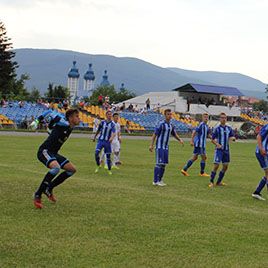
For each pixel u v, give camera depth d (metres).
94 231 7.73
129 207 9.69
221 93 70.88
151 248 7.01
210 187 14.24
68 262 6.22
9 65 76.12
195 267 6.30
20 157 20.67
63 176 9.66
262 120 70.19
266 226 8.80
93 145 31.09
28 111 48.91
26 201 9.69
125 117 55.81
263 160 12.37
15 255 6.38
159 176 14.16
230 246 7.33
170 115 14.07
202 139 16.95
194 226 8.42
